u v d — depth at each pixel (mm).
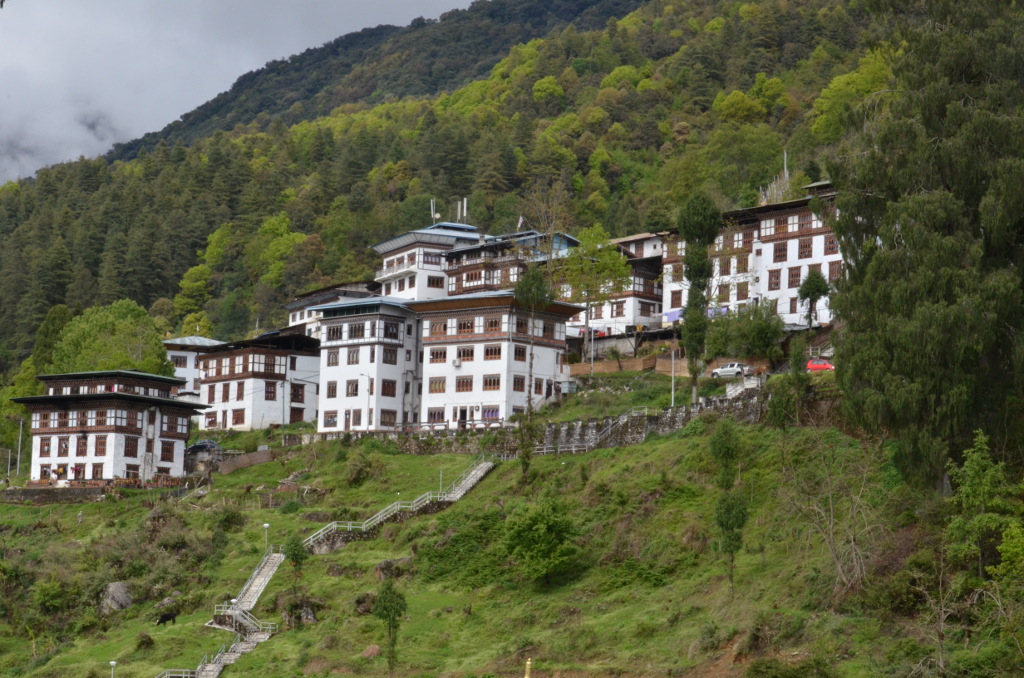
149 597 101688
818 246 132375
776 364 120250
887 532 81125
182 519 113188
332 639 87500
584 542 94750
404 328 140625
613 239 173625
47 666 91062
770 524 88812
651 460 102938
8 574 105938
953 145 82938
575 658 81188
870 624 73812
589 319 153500
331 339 142375
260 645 89875
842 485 88562
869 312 83438
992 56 85625
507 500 104688
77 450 130125
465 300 132250
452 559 97750
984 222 81062
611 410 123188
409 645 86500
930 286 80188
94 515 119938
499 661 82375
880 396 79500
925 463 78750
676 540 91062
